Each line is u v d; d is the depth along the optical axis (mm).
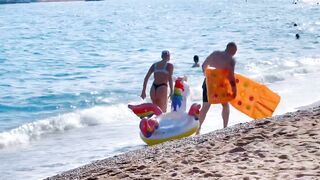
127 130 16875
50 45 48562
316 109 11758
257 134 9031
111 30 64375
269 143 8242
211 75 13570
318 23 69750
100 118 18797
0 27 71812
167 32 59312
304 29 60031
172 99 14070
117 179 7527
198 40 49406
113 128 17297
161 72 14391
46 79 29500
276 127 9453
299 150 7586
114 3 188250
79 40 52844
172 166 7723
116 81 28141
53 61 37312
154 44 47031
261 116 14336
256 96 14336
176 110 13977
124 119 18797
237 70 30281
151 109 14039
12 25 75875
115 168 8352
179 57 36875
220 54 13625
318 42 46188
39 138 16438
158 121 13703
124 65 34375
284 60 33312
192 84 25844
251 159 7398
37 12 123438
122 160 9250
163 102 14430
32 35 59000
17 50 44438
